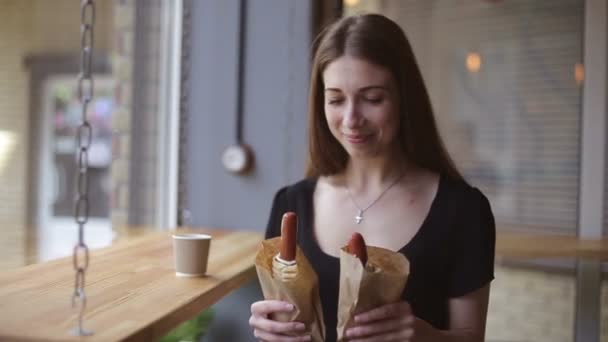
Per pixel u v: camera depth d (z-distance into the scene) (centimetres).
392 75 116
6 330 87
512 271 308
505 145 316
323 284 121
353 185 130
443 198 122
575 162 296
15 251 396
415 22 336
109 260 150
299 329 102
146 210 272
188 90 245
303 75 232
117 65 280
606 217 266
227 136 240
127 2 278
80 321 87
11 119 616
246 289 215
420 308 118
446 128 331
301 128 232
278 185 235
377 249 101
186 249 133
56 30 605
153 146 272
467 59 325
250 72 238
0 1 612
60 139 615
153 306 103
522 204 311
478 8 320
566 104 299
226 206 241
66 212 611
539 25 305
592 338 231
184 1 244
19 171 614
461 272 118
